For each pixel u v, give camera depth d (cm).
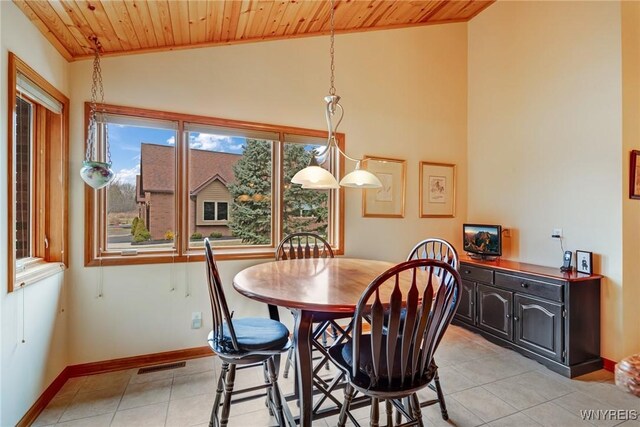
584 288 241
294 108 294
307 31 293
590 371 240
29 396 176
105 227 239
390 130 339
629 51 246
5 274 154
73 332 226
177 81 253
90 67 230
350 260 251
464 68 381
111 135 239
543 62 301
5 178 154
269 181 291
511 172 331
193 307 259
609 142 250
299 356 145
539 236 303
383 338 167
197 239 265
